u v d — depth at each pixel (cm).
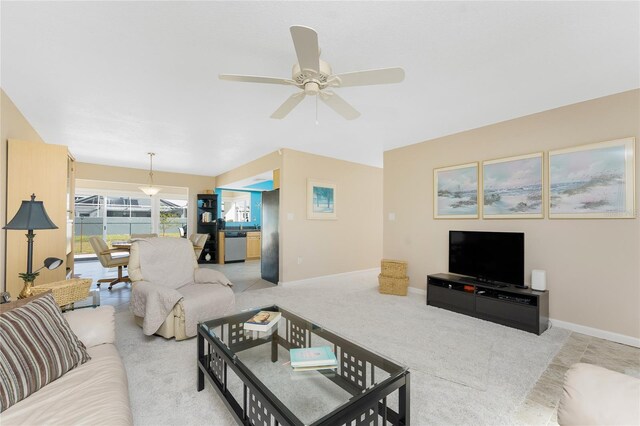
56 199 298
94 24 169
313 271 509
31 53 199
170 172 695
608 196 263
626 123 256
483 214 350
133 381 190
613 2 151
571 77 233
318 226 517
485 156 351
